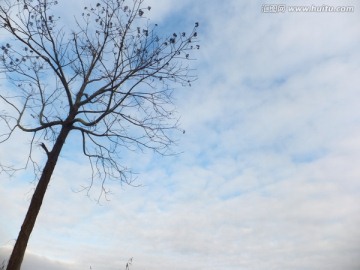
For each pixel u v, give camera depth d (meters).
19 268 8.46
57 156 9.84
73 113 10.50
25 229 8.74
